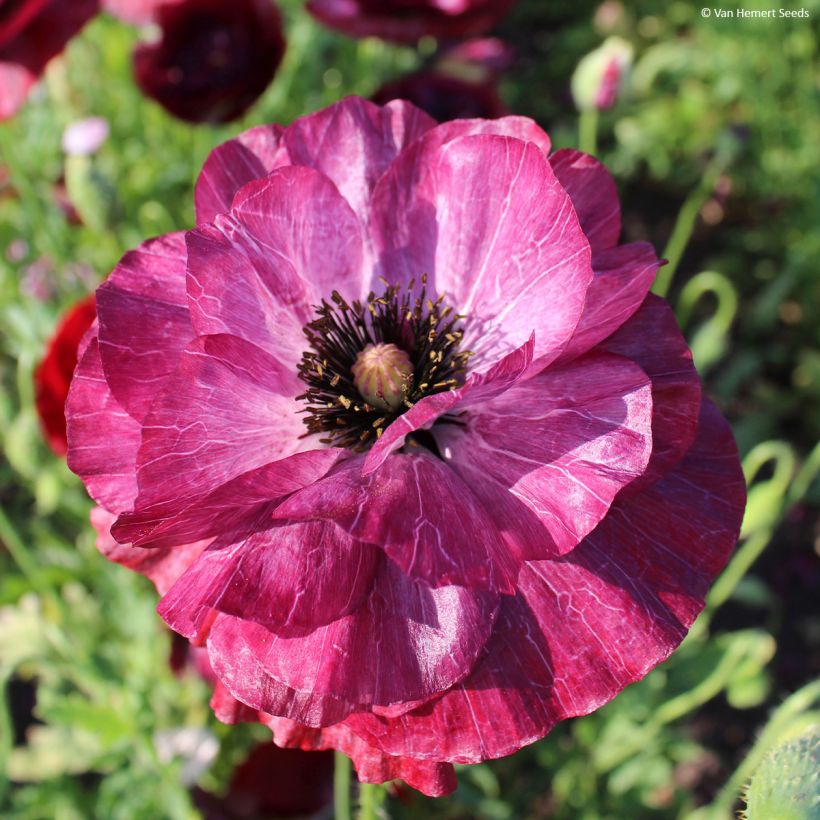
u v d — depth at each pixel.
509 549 0.16
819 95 0.41
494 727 0.16
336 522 0.16
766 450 0.25
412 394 0.19
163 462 0.16
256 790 0.25
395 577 0.16
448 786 0.17
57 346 0.22
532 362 0.16
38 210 0.30
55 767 0.28
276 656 0.16
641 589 0.17
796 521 0.36
